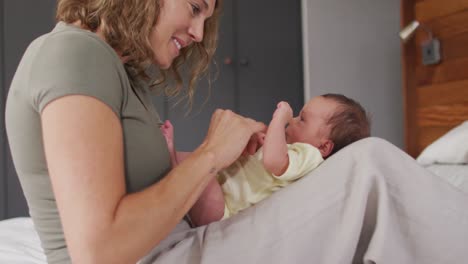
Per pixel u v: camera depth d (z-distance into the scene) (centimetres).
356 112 125
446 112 247
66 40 74
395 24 348
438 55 250
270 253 84
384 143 88
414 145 271
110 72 75
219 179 110
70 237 63
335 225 84
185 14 94
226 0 331
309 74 336
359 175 84
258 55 338
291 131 128
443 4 247
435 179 86
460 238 83
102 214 63
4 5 300
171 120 321
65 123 66
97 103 69
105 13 86
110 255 63
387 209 82
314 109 126
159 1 91
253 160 109
